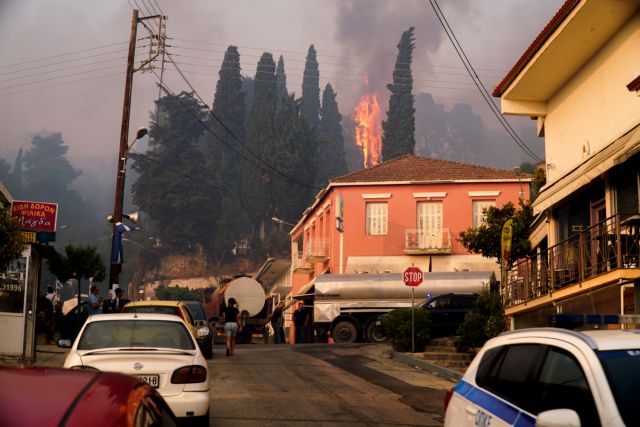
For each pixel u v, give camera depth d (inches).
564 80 841.5
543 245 989.2
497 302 930.7
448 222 1881.2
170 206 5241.1
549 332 227.8
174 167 5315.0
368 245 1902.1
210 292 2225.6
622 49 714.8
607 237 658.8
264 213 5452.8
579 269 707.4
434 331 1176.2
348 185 1926.7
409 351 938.7
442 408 542.6
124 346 386.6
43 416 122.9
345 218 1920.5
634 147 603.5
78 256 1130.0
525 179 1861.5
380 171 1955.0
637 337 211.6
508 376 234.2
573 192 797.9
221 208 5447.8
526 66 818.2
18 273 714.2
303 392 595.8
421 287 1460.4
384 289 1465.3
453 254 1878.7
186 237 5300.2
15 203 740.0
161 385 365.4
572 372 203.0
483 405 237.8
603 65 753.0
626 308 631.8
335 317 1470.2
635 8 681.6
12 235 575.8
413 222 1898.4
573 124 824.9
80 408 128.6
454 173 1910.7
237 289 1711.4
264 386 622.8
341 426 457.4
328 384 652.1
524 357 230.7
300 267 2159.2
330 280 1485.0
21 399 127.1
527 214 1047.6
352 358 905.5
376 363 855.1
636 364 196.1
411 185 1907.0
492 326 909.8
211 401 535.8
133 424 134.7
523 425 209.3
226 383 633.0
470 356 871.7
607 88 745.0
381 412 514.3
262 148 5442.9
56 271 1131.9
